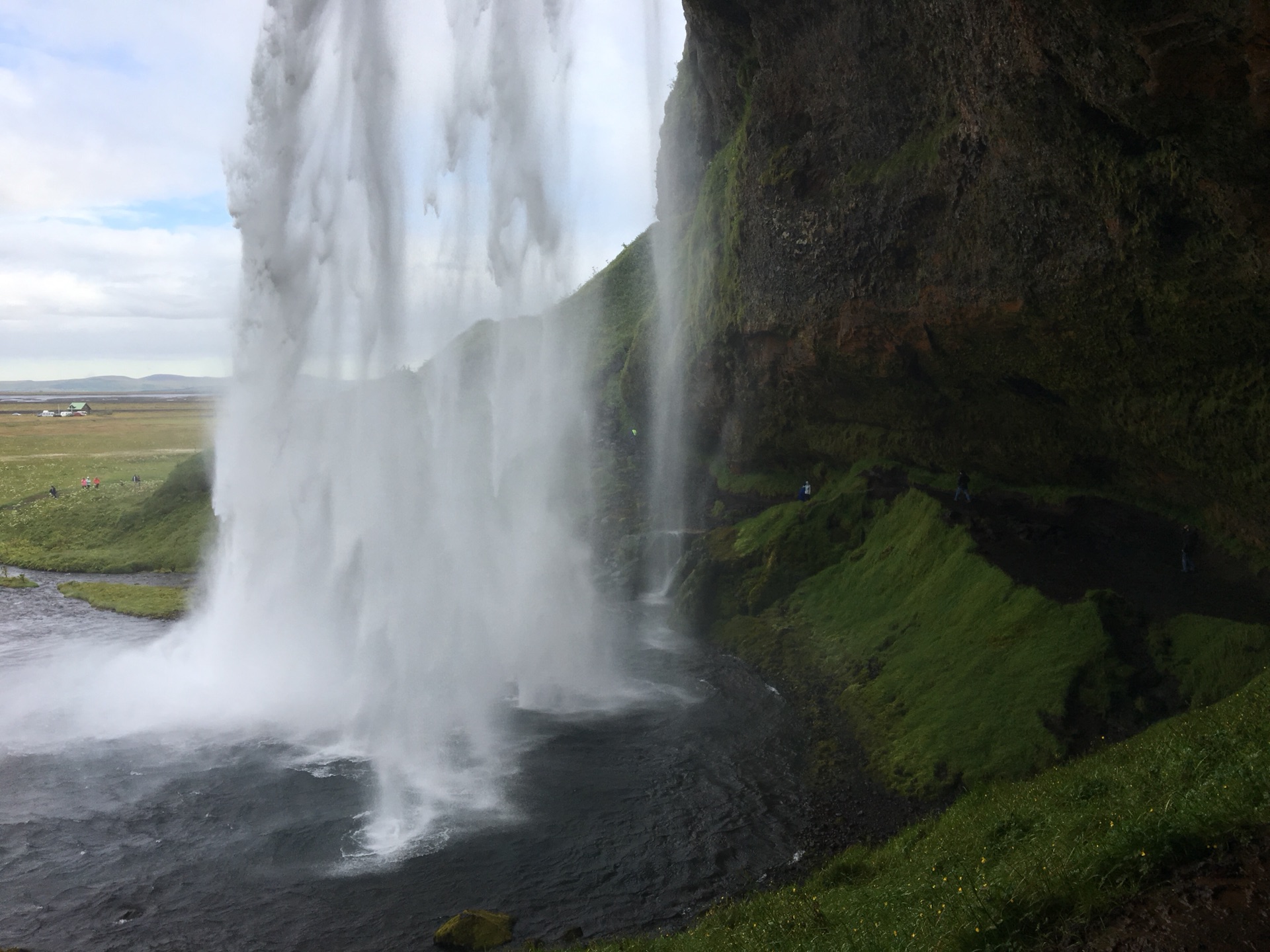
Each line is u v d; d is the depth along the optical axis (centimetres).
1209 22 1727
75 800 2278
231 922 1748
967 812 1759
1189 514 3016
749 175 4369
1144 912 845
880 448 4244
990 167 2850
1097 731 2167
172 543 6141
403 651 3169
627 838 2077
